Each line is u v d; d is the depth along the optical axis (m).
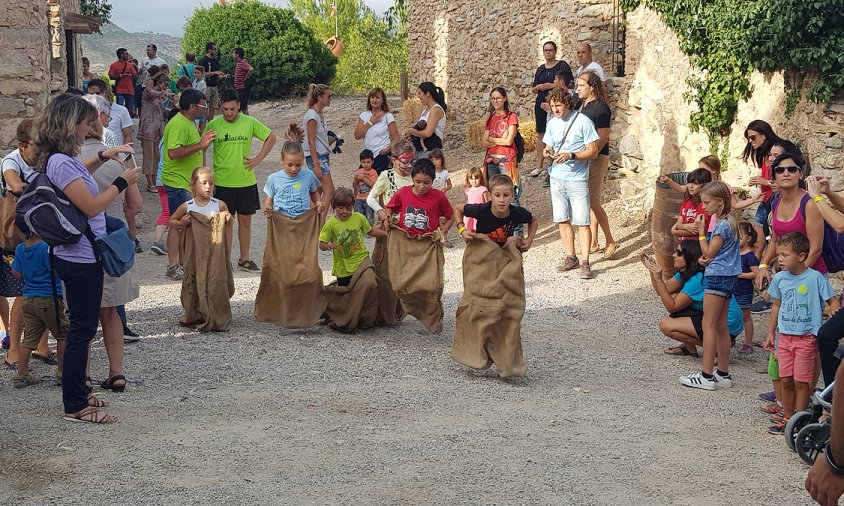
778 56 9.46
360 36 35.25
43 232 5.23
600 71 13.64
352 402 6.21
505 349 6.84
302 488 4.71
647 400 6.57
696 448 5.59
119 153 5.65
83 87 19.86
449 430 5.69
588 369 7.36
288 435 5.50
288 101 28.00
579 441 5.59
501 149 11.68
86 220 5.41
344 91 32.34
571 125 10.40
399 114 22.45
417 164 7.75
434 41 21.39
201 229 7.93
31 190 5.30
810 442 5.29
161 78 15.64
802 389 5.88
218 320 8.00
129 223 11.21
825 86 8.93
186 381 6.59
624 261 11.11
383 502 4.58
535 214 13.28
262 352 7.45
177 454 5.12
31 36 11.98
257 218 14.08
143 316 8.50
